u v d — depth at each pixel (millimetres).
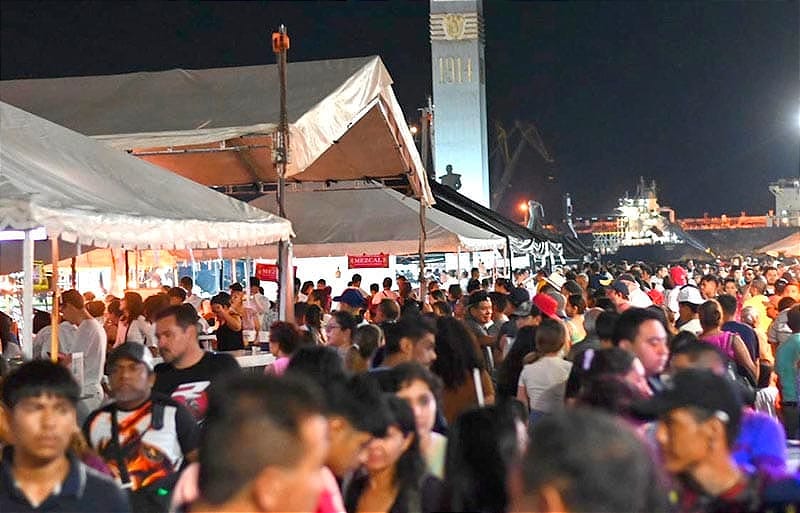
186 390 6371
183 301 12320
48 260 13312
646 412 3607
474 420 3811
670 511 2195
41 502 3871
